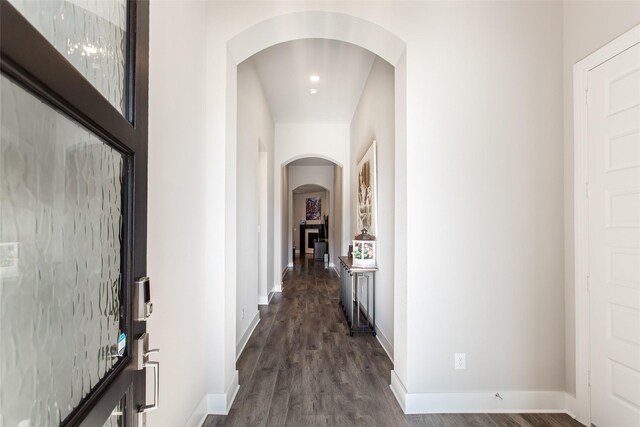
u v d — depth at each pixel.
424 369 2.20
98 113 0.74
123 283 0.92
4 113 0.55
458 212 2.22
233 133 2.42
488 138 2.25
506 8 2.28
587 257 2.06
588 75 2.06
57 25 0.72
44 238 0.68
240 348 3.19
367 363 2.93
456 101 2.24
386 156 3.34
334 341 3.48
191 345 1.92
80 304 0.80
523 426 2.04
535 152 2.26
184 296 1.82
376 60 3.75
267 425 2.03
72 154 0.75
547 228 2.24
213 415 2.14
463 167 2.23
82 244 0.80
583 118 2.10
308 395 2.38
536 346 2.22
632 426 1.78
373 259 3.81
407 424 2.05
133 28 0.97
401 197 2.35
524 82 2.27
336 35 2.44
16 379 0.61
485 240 2.23
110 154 0.89
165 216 1.58
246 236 3.60
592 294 2.02
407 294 2.20
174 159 1.70
